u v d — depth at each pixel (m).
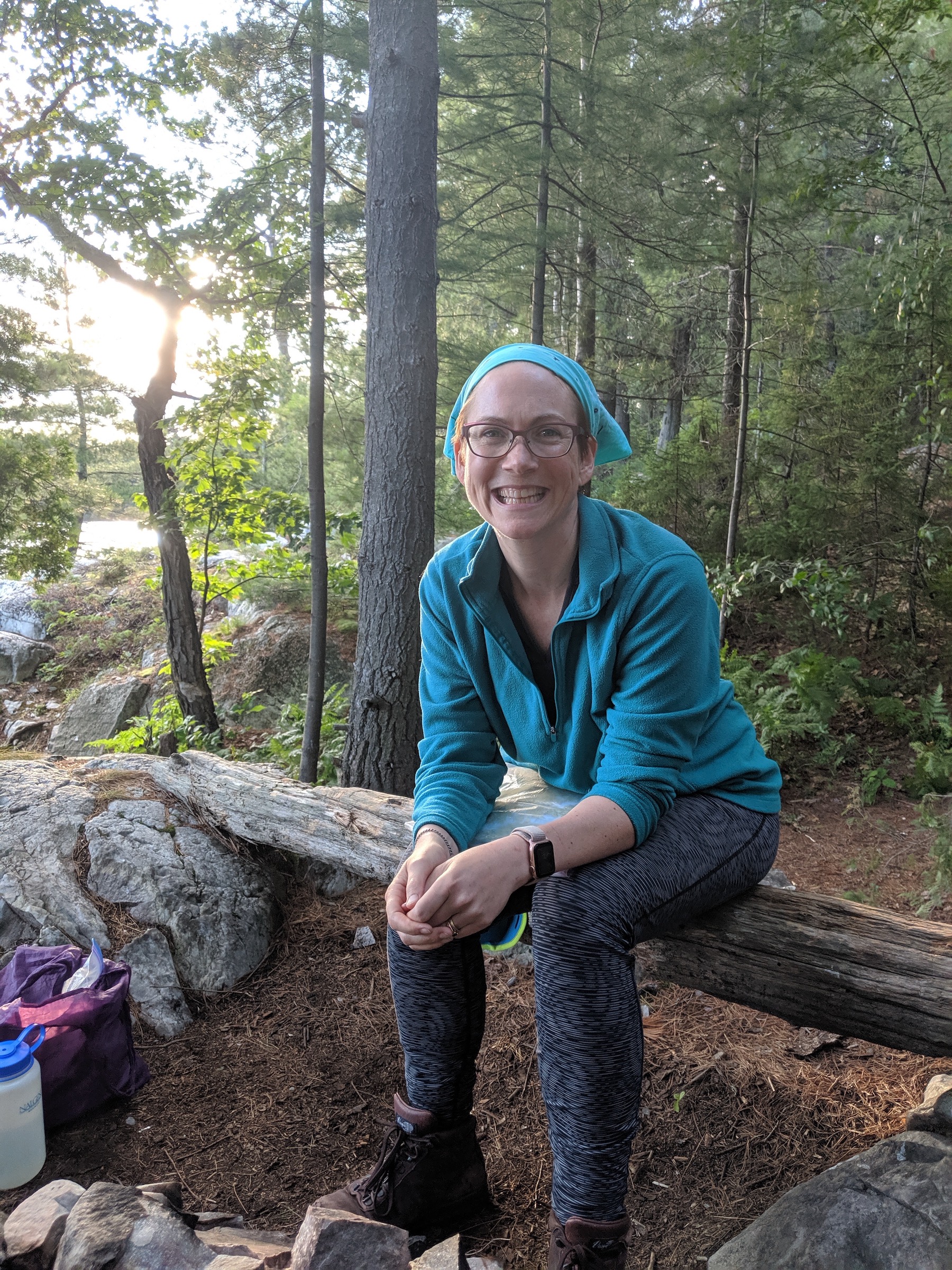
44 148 6.43
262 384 7.24
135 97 6.43
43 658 11.25
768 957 1.78
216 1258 1.41
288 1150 2.21
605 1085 1.38
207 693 7.89
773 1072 2.31
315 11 5.02
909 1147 1.72
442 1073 1.72
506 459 1.53
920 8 5.14
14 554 8.60
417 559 4.20
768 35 5.98
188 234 6.66
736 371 8.36
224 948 2.97
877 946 1.71
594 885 1.45
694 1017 2.61
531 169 6.78
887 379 6.80
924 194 5.89
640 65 7.32
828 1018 1.76
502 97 6.41
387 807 2.81
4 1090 2.08
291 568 9.10
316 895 3.39
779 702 5.45
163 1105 2.40
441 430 8.73
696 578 1.59
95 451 17.27
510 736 1.86
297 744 6.54
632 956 1.47
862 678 5.82
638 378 9.23
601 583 1.56
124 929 2.95
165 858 3.21
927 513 6.51
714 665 1.64
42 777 3.71
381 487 4.18
